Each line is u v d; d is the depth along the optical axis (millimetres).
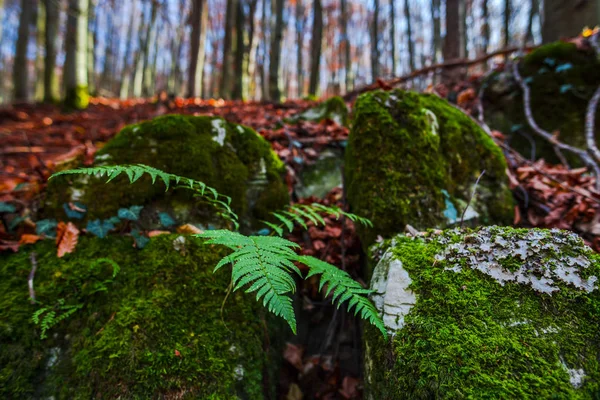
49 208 2076
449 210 2062
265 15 19656
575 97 3688
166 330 1526
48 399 1388
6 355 1447
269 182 2492
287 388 1896
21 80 10844
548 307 1175
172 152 2170
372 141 2129
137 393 1367
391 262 1479
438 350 1135
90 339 1505
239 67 12141
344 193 2459
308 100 7266
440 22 14984
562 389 970
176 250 1820
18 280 1692
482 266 1325
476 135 2418
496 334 1128
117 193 2068
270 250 1254
